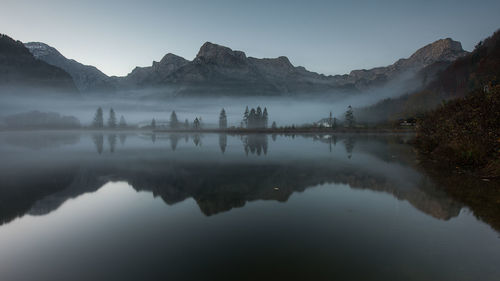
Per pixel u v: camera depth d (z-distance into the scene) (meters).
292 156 23.44
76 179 13.79
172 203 9.33
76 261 5.21
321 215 7.86
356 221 7.29
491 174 12.59
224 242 6.02
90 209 8.66
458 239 5.98
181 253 5.50
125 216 7.95
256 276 4.56
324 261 5.08
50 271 4.85
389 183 12.00
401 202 9.02
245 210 8.45
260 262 5.07
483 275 4.50
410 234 6.32
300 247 5.72
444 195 9.65
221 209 8.59
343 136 67.31
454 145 16.45
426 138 24.48
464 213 7.69
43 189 11.59
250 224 7.18
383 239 6.07
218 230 6.77
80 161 20.80
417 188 10.86
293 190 11.11
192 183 12.68
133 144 40.72
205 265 4.98
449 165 15.79
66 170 16.59
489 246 5.61
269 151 28.34
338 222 7.24
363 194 10.25
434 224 6.93
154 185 12.30
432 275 4.51
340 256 5.28
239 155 24.69
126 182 13.03
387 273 4.60
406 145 34.78
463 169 14.48
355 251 5.48
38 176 14.62
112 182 13.02
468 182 11.60
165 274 4.66
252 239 6.18
